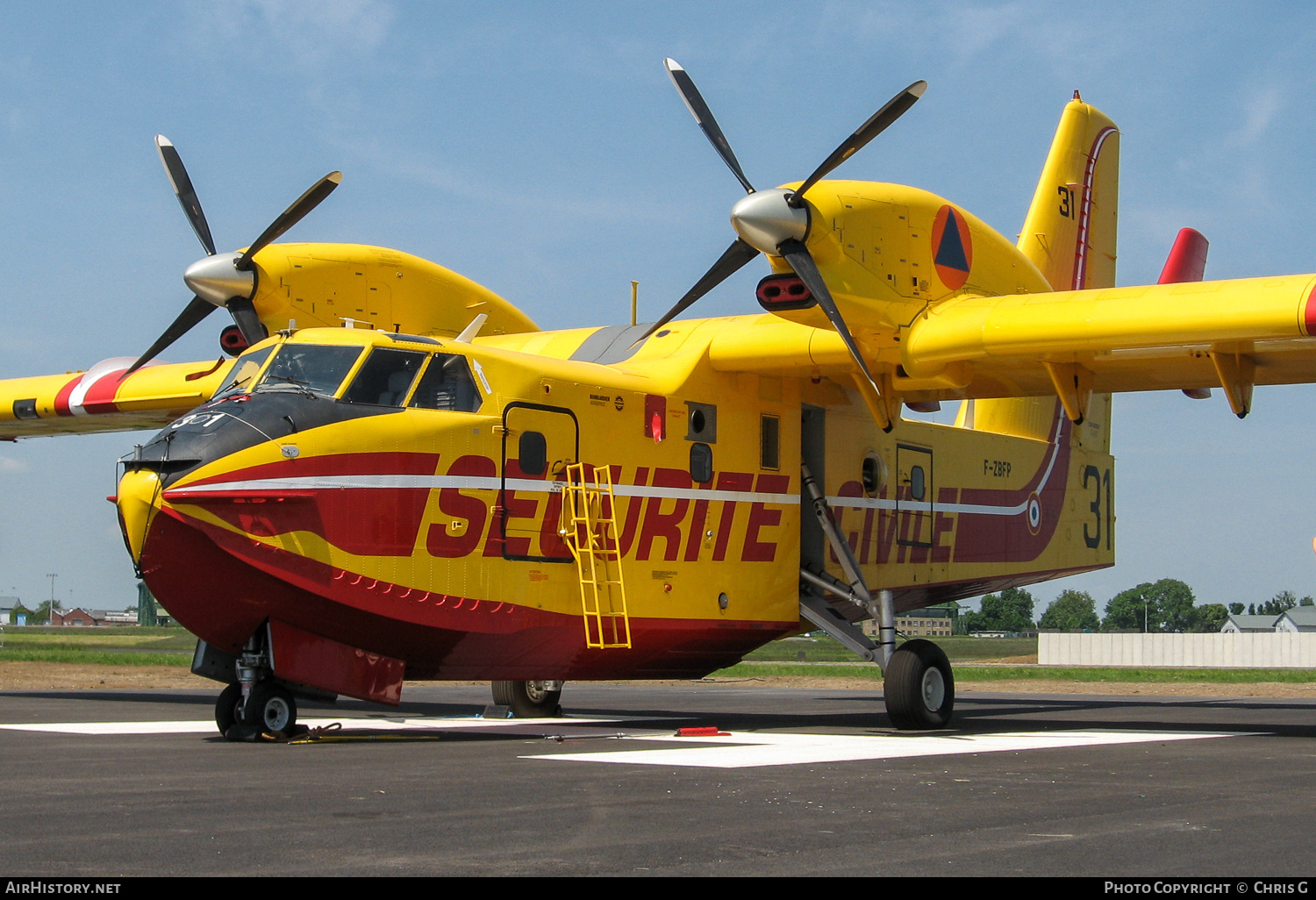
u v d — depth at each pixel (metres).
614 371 11.94
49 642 67.00
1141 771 7.86
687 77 11.66
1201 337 10.12
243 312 13.16
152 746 9.30
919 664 11.83
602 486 11.31
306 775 7.32
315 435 9.59
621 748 9.27
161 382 15.72
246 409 9.60
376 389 10.05
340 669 9.95
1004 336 10.88
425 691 23.58
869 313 11.22
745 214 10.84
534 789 6.67
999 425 16.80
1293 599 137.75
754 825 5.49
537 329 15.35
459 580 10.26
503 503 10.57
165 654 42.41
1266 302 9.87
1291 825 5.59
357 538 9.70
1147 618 133.88
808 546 13.48
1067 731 11.95
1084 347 10.63
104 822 5.46
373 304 13.91
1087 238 17.34
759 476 12.86
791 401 13.30
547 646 11.01
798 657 57.44
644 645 11.77
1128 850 4.96
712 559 12.32
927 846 5.02
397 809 5.89
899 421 13.29
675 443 12.07
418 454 10.05
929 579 15.05
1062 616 147.00
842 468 13.88
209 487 9.09
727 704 18.20
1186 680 30.36
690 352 12.53
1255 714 15.66
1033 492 17.00
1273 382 11.81
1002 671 36.59
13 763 7.95
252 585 9.36
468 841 5.05
